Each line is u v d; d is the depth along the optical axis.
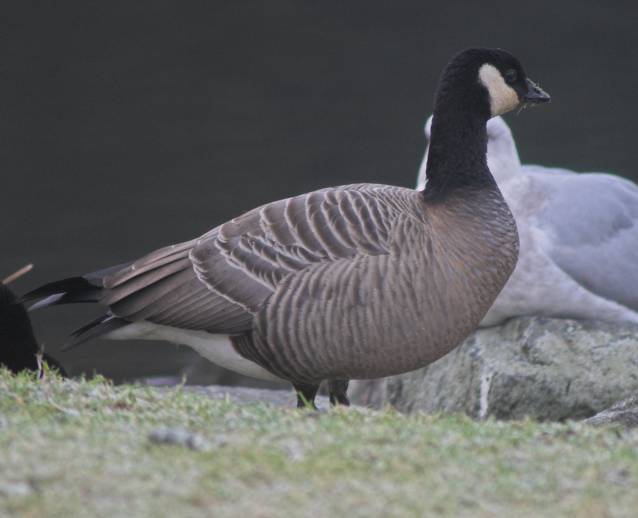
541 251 14.04
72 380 9.74
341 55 30.47
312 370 10.82
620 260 14.16
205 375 18.19
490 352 14.38
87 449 7.12
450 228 10.89
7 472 6.64
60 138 26.95
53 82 28.95
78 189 25.17
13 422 7.80
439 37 30.97
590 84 28.86
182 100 28.64
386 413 8.86
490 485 6.83
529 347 14.10
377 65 29.95
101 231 23.59
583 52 30.20
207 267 10.87
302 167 26.06
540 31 31.05
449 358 14.98
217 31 31.39
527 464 7.26
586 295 14.10
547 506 6.57
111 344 19.72
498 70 11.75
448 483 6.83
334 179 25.64
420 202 11.14
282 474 6.84
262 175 25.70
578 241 14.12
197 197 24.86
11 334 11.80
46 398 8.72
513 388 13.85
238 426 8.06
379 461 7.14
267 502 6.43
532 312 14.42
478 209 11.09
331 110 28.28
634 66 29.62
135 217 24.08
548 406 13.73
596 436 8.11
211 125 27.73
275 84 29.31
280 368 10.90
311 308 10.51
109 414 8.37
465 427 8.29
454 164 11.36
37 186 25.08
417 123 27.86
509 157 14.39
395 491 6.65
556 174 15.43
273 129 27.50
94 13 32.03
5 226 23.59
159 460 7.00
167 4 32.66
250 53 30.55
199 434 7.78
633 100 28.38
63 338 20.03
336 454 7.23
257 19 32.19
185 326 10.90
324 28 31.62
